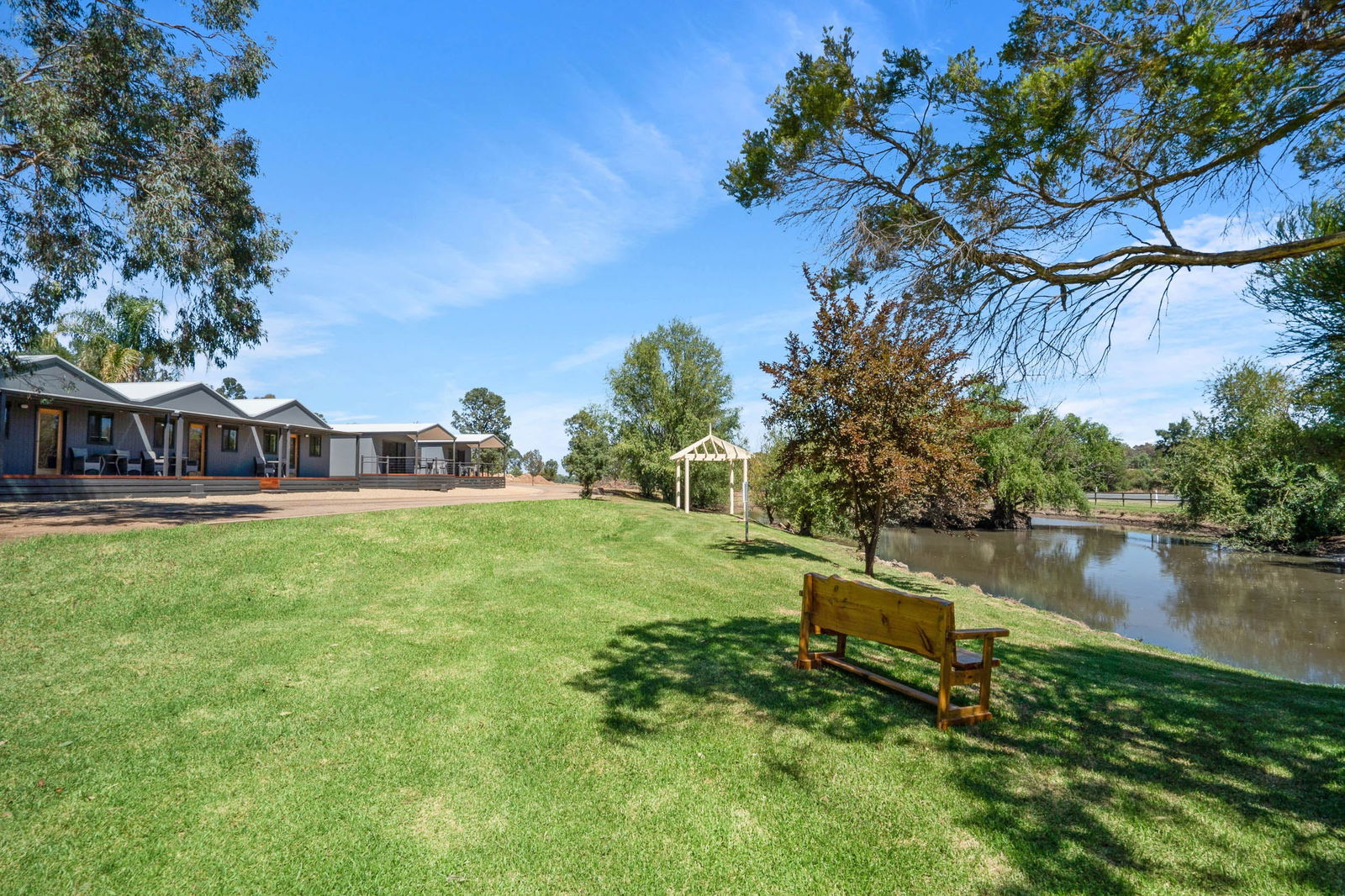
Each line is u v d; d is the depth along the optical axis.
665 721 4.98
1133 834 3.51
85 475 20.50
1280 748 4.64
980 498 14.14
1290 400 18.31
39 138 11.41
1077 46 4.79
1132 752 4.55
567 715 5.08
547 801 3.85
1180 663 8.20
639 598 9.50
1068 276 5.29
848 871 3.22
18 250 12.99
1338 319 12.46
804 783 4.07
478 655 6.59
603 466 30.12
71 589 8.06
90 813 3.63
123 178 13.63
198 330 15.66
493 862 3.28
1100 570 23.28
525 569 11.33
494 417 81.25
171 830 3.50
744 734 4.76
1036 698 5.68
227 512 15.77
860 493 13.60
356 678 5.84
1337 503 25.83
